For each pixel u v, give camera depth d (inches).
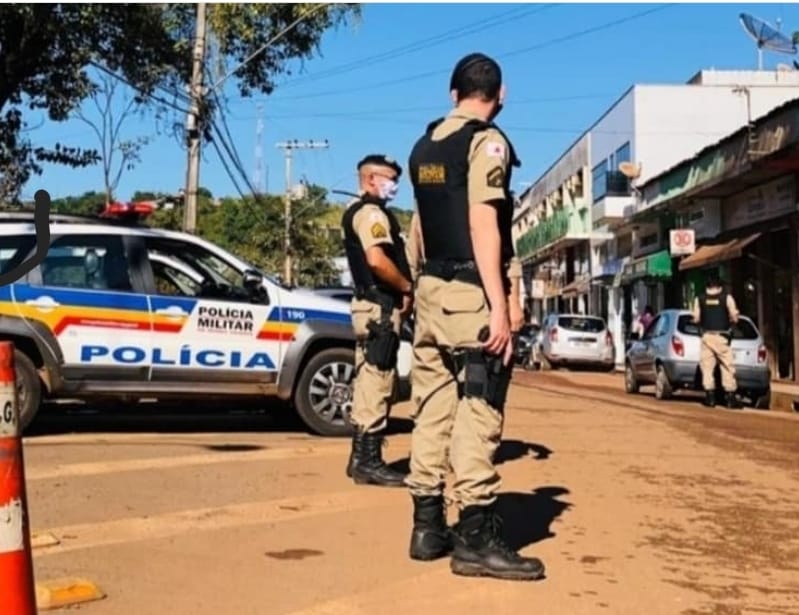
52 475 268.1
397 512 234.1
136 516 225.5
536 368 1270.9
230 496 248.8
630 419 451.8
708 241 1101.7
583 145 1840.6
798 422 505.4
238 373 363.6
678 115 1467.8
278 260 2413.9
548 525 226.1
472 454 183.0
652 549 208.5
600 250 1761.8
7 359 117.3
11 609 115.3
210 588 175.5
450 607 167.5
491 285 175.9
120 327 349.4
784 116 812.6
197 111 780.0
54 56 592.1
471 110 186.4
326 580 180.9
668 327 674.2
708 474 298.4
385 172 267.7
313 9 766.5
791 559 204.1
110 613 161.8
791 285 911.0
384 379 268.4
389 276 261.9
